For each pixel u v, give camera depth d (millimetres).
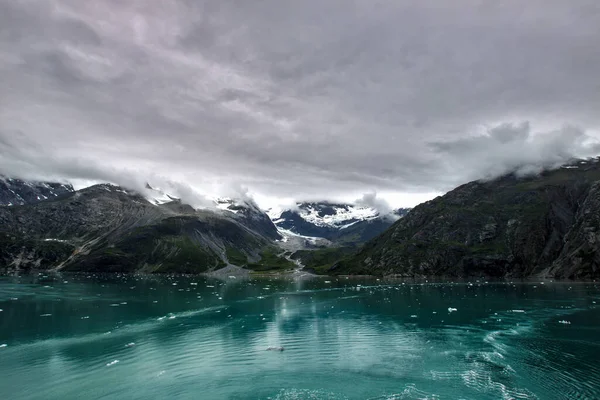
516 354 67562
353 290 185875
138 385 56188
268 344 78312
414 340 79250
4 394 53719
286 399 50406
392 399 49594
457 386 53438
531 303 126062
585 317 100125
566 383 53906
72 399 51844
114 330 92125
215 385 55688
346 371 60719
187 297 161625
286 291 187625
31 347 76750
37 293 169000
